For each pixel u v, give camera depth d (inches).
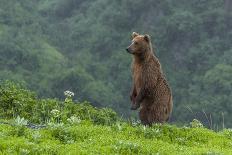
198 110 5693.9
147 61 1008.2
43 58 7529.5
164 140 908.6
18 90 1080.2
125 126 944.9
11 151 717.9
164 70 7785.4
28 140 776.3
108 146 781.9
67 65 7652.6
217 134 1013.2
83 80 6697.8
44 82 6737.2
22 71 7091.5
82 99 6530.5
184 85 7450.8
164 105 1008.2
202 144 921.5
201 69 7647.6
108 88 7042.3
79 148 764.6
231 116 5718.5
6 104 1034.7
